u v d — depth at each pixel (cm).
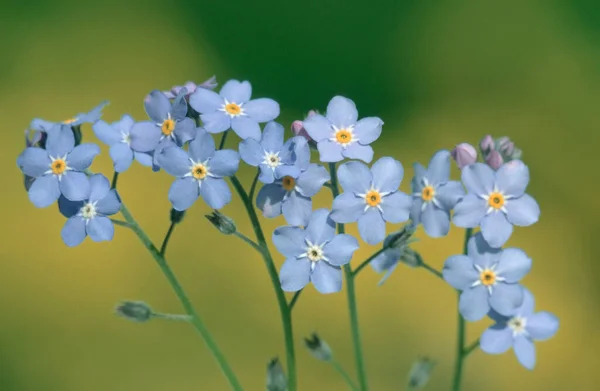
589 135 42
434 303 36
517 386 36
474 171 26
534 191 41
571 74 43
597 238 40
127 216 26
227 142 39
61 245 38
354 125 26
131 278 37
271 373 26
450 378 36
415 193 26
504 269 26
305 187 26
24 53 43
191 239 37
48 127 26
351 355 36
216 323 36
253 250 37
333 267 26
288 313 26
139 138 26
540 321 26
